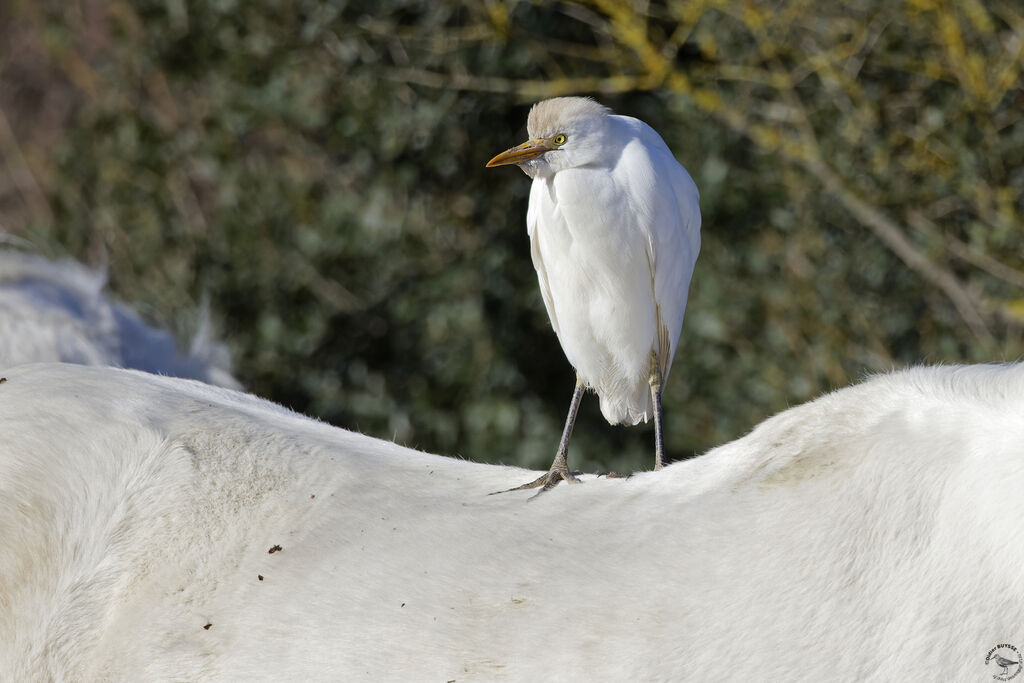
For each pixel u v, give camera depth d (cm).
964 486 477
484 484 586
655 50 1438
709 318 1486
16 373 659
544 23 1533
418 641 499
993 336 1476
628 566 500
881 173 1437
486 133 1545
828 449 510
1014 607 455
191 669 526
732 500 513
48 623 559
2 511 575
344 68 1542
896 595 470
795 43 1484
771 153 1499
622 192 657
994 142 1400
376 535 545
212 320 1440
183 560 559
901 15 1425
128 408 622
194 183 1680
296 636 518
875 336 1480
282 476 586
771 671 466
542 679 479
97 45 1808
